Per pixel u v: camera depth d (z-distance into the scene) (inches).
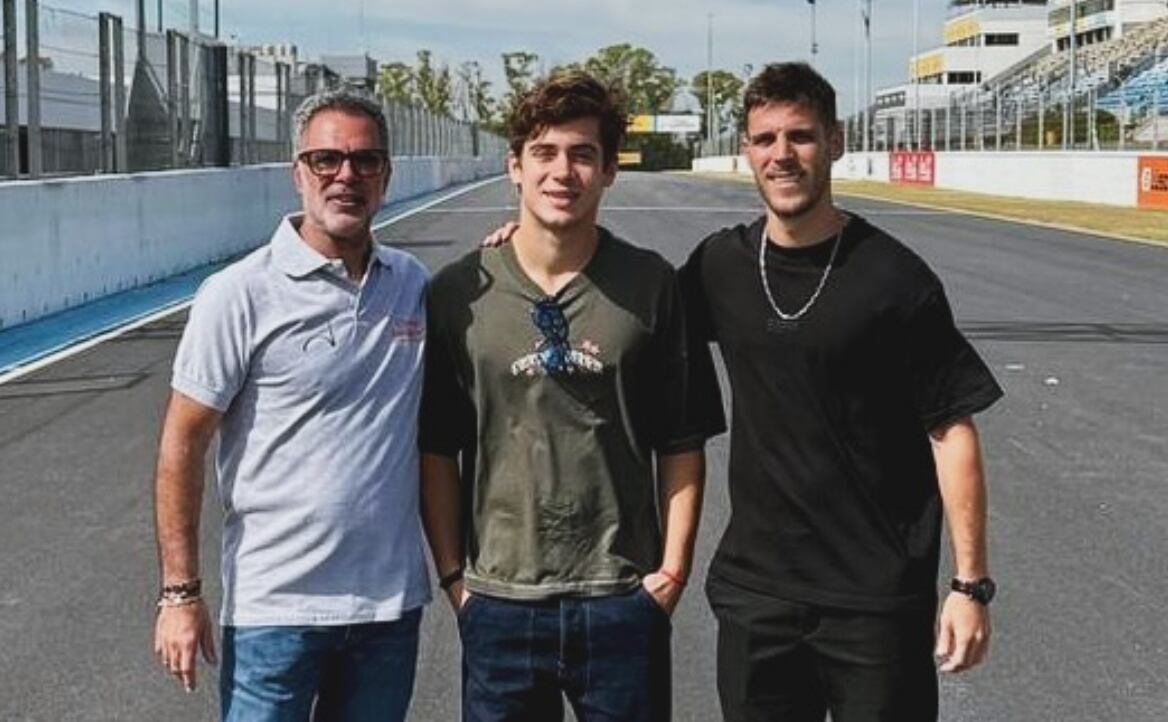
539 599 116.1
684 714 167.5
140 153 651.5
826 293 115.3
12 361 413.7
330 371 112.8
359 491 114.2
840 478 116.8
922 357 116.4
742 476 121.0
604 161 114.7
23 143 531.2
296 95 1049.5
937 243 905.5
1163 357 444.5
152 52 704.4
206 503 258.2
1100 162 1499.8
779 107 114.6
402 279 117.1
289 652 113.7
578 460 115.3
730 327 119.2
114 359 418.6
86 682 175.8
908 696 118.3
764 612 119.8
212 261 719.1
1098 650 189.0
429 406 119.6
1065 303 585.0
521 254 115.7
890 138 2674.7
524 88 138.5
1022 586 215.6
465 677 121.7
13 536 239.5
